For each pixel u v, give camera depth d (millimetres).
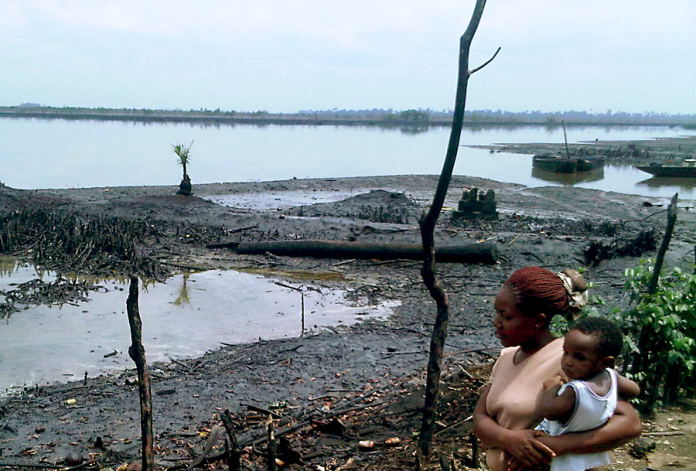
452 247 15648
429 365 3887
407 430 5973
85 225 17875
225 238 17969
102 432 6531
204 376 8312
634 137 120062
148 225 18734
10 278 13836
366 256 16016
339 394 7539
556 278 2695
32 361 8969
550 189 32031
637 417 2549
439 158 58531
